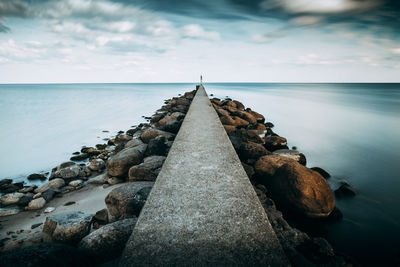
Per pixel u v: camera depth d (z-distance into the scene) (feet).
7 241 11.50
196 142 15.85
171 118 38.86
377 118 58.70
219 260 5.76
